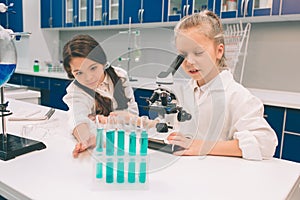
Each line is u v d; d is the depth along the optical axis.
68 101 1.06
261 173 0.79
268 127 0.93
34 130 1.16
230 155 0.92
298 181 0.77
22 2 4.12
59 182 0.70
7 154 0.85
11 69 0.92
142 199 0.63
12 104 1.68
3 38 0.92
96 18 3.60
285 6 2.17
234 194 0.67
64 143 1.00
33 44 4.31
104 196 0.64
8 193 0.69
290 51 2.49
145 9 3.03
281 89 2.58
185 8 2.71
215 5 2.54
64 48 0.87
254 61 2.70
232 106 1.01
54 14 4.13
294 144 2.00
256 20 2.51
